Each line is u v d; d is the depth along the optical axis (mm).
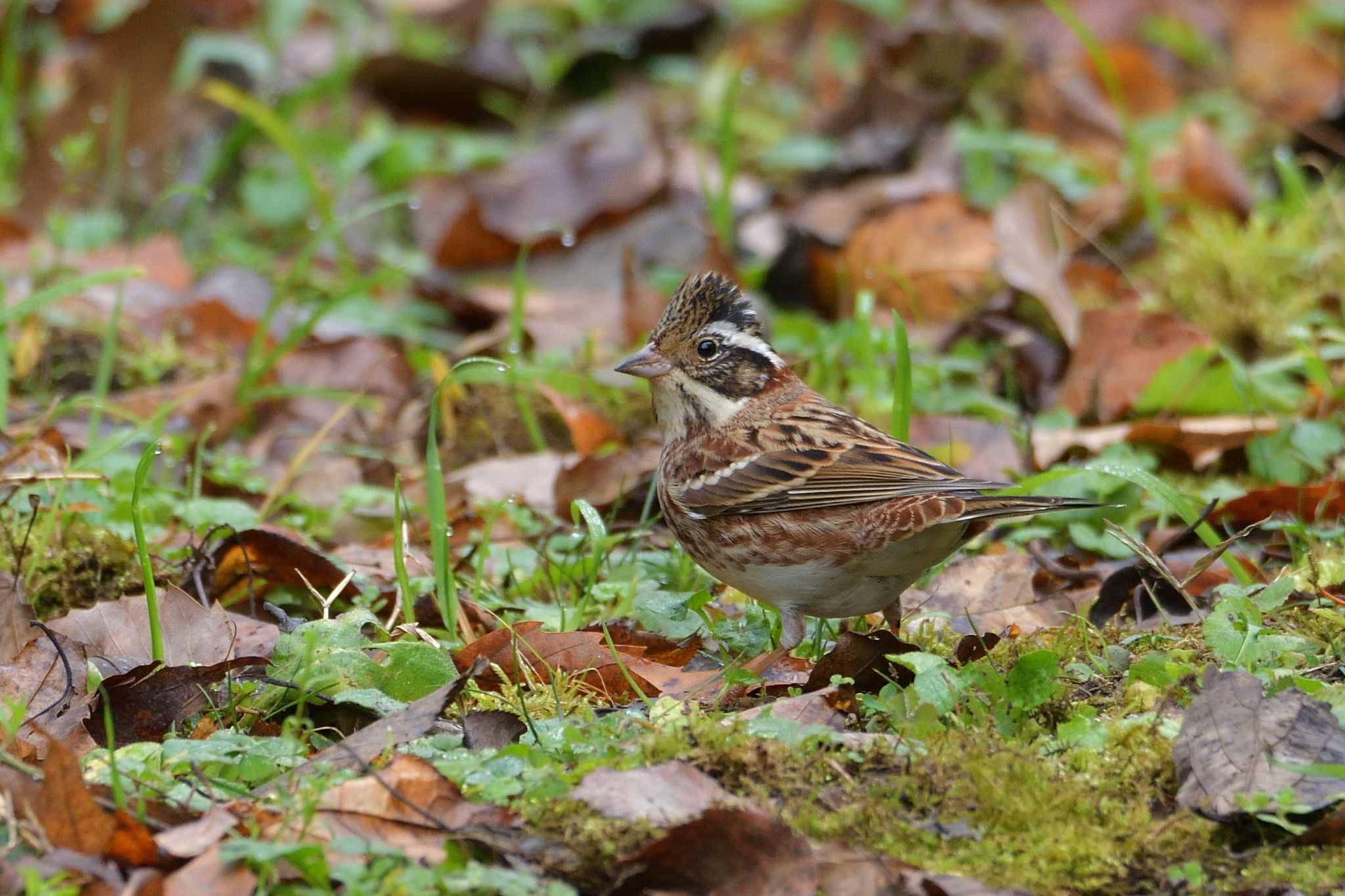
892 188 17062
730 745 6828
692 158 18375
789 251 15273
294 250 17438
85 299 14719
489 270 16516
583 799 6441
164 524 10727
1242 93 20688
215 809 6332
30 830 6145
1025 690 7277
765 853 6121
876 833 6465
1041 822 6539
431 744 7117
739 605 9789
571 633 8430
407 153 18625
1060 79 19391
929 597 9625
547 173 17172
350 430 13266
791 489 8820
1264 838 6473
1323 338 13570
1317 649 8148
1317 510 10359
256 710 7699
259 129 18391
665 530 11047
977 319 13969
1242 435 11633
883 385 13203
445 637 9047
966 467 11852
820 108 20172
